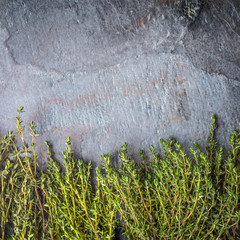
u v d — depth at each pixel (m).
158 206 2.21
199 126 2.24
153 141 2.30
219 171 2.12
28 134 2.45
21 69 2.42
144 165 2.27
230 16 2.18
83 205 2.04
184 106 2.25
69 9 2.32
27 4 2.37
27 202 2.34
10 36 2.41
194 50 2.21
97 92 2.34
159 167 2.17
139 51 2.27
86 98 2.36
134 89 2.29
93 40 2.31
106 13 2.28
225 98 2.20
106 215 2.20
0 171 2.31
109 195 2.03
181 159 2.07
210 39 2.20
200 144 2.24
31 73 2.41
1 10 2.40
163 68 2.25
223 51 2.19
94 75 2.34
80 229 2.17
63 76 2.38
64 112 2.40
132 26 2.26
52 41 2.37
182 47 2.22
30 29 2.39
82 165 2.36
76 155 2.40
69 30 2.34
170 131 2.27
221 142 2.22
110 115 2.34
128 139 2.33
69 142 2.26
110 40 2.29
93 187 2.38
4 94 2.45
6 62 2.44
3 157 2.45
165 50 2.24
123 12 2.26
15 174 2.32
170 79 2.25
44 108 2.42
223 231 2.12
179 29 2.21
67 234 2.04
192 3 2.19
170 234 1.95
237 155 2.20
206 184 1.95
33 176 2.31
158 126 2.28
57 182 2.25
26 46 2.40
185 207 2.10
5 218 2.30
